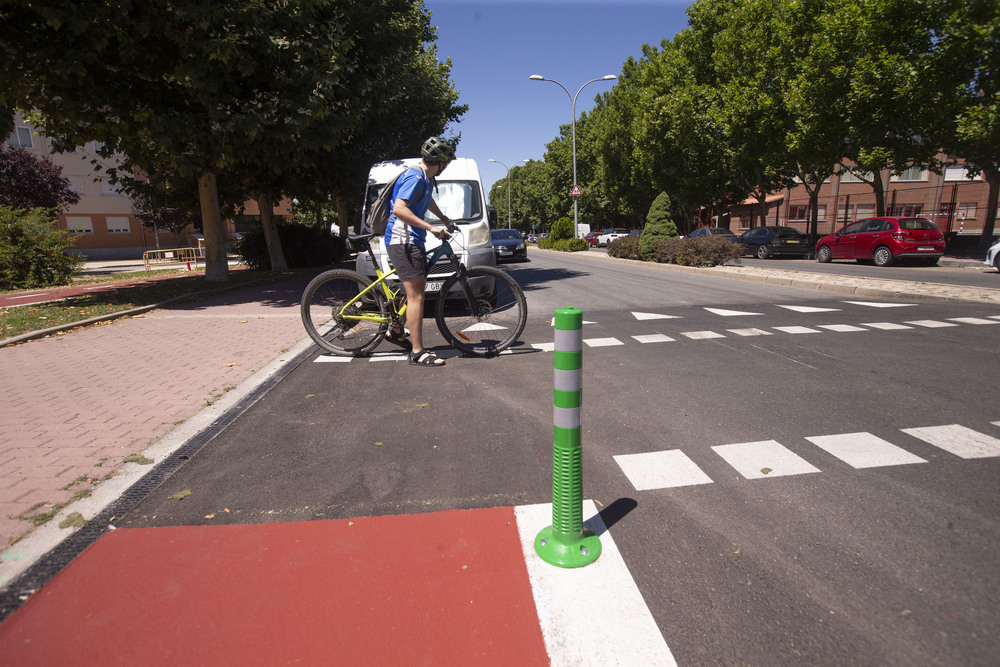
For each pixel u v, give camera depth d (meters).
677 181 31.72
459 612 1.98
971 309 8.17
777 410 3.95
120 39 8.42
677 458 3.19
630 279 13.48
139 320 8.12
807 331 6.66
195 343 6.41
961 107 17.16
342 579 2.17
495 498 2.77
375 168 9.16
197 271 21.27
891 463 3.08
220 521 2.60
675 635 1.86
